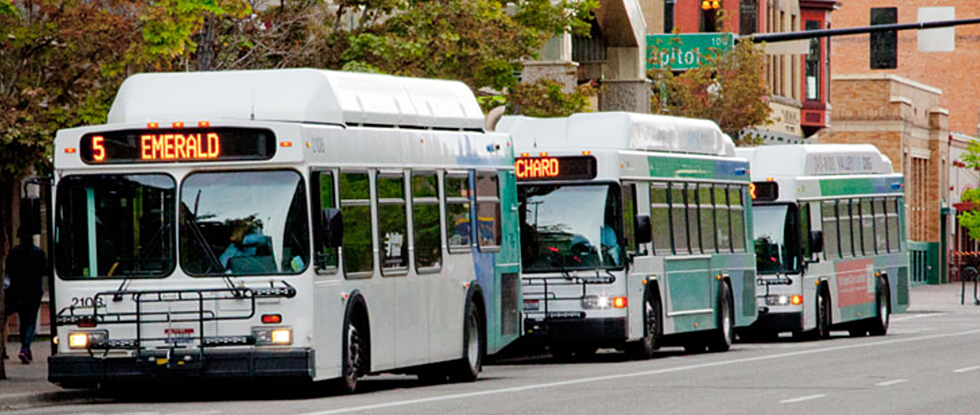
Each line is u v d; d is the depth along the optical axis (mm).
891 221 85750
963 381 48156
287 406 39406
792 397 42344
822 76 156375
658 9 133000
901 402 41125
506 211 53031
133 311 41000
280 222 40781
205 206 41000
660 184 61906
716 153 68188
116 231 41312
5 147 45094
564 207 58688
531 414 37125
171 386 47906
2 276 47625
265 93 42750
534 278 58375
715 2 96125
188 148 41094
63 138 41688
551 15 74188
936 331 86250
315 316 40750
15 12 45625
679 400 41219
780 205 74938
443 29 64000
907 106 174750
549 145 60219
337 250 42000
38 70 46438
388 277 44688
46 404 42375
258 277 40656
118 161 41375
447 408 38594
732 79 107062
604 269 58188
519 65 70438
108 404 41719
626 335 58188
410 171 46344
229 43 60469
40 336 69125
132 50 46062
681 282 63031
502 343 52375
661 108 106438
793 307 74312
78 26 45531
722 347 67188
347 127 43219
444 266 48125
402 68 63344
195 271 40875
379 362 44156
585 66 112375
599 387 45719
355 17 71812
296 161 40750
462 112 50469
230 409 38781
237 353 40562
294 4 62938
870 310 81750
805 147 76250
